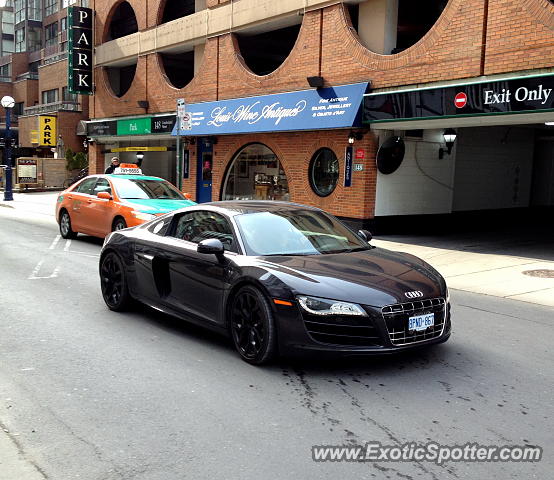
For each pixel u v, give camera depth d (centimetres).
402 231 1563
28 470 334
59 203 1429
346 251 582
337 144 1509
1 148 5019
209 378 483
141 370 502
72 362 524
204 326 576
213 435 379
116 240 702
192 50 2164
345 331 468
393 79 1372
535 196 2106
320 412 415
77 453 354
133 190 1255
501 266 1088
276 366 511
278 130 1630
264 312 495
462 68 1232
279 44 2038
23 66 5966
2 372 498
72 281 896
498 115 1166
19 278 913
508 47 1150
